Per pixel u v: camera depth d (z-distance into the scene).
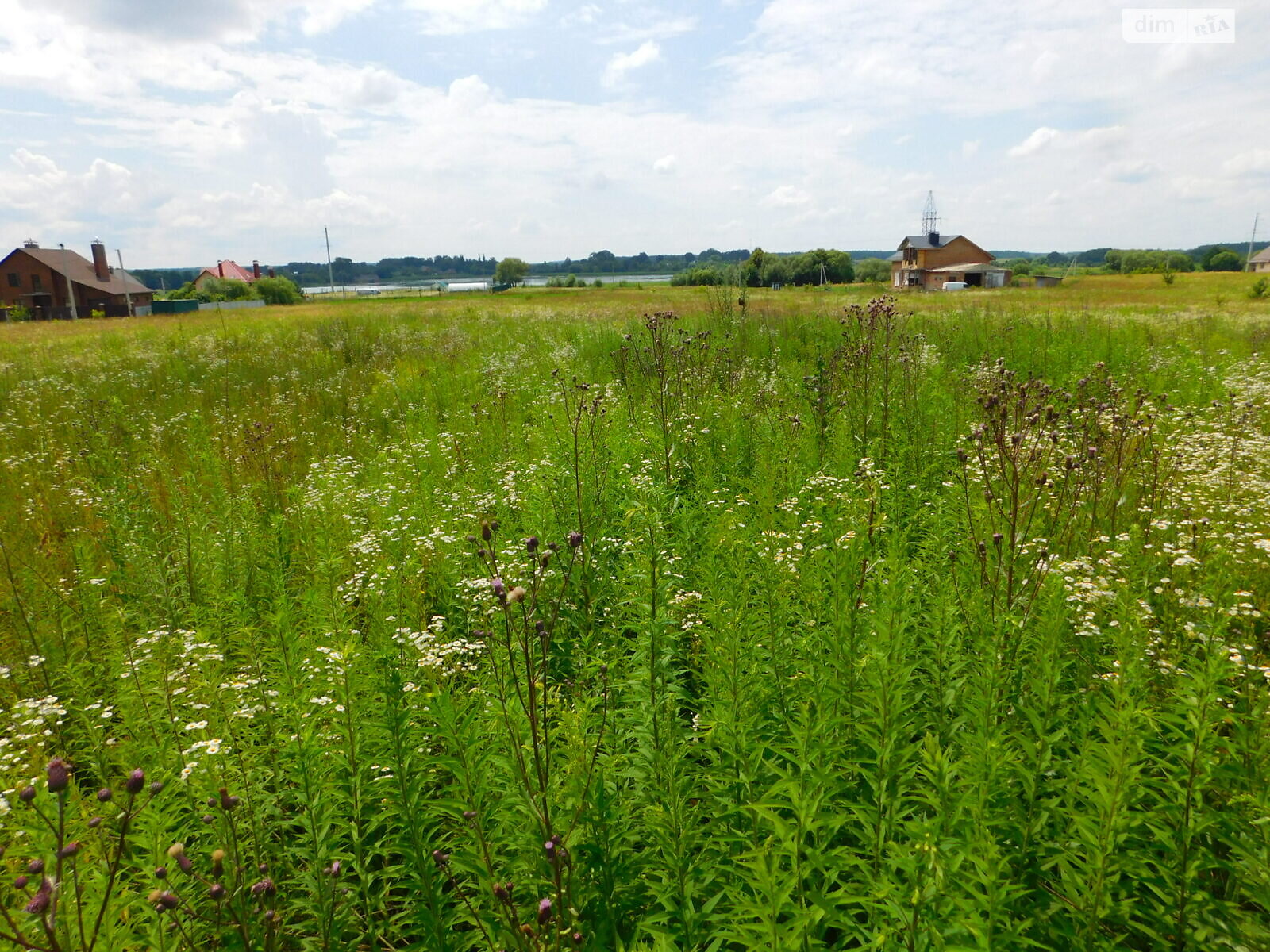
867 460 6.30
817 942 2.30
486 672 3.78
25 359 20.34
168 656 4.23
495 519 6.54
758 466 6.91
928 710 3.44
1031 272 120.06
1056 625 3.42
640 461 7.60
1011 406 5.80
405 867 3.01
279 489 8.67
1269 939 2.32
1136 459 5.89
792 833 2.38
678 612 4.52
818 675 3.55
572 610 4.94
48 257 77.38
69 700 4.11
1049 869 2.86
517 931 2.42
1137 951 2.61
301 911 3.03
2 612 5.46
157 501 7.83
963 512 5.60
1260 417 8.23
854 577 4.18
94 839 2.90
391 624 4.64
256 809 3.11
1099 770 2.51
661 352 9.11
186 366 17.84
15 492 8.61
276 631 3.95
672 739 3.10
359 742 3.22
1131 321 18.27
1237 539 4.66
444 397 12.83
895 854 2.25
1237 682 3.46
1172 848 2.54
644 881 2.79
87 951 2.21
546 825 2.62
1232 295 44.38
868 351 9.16
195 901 2.82
